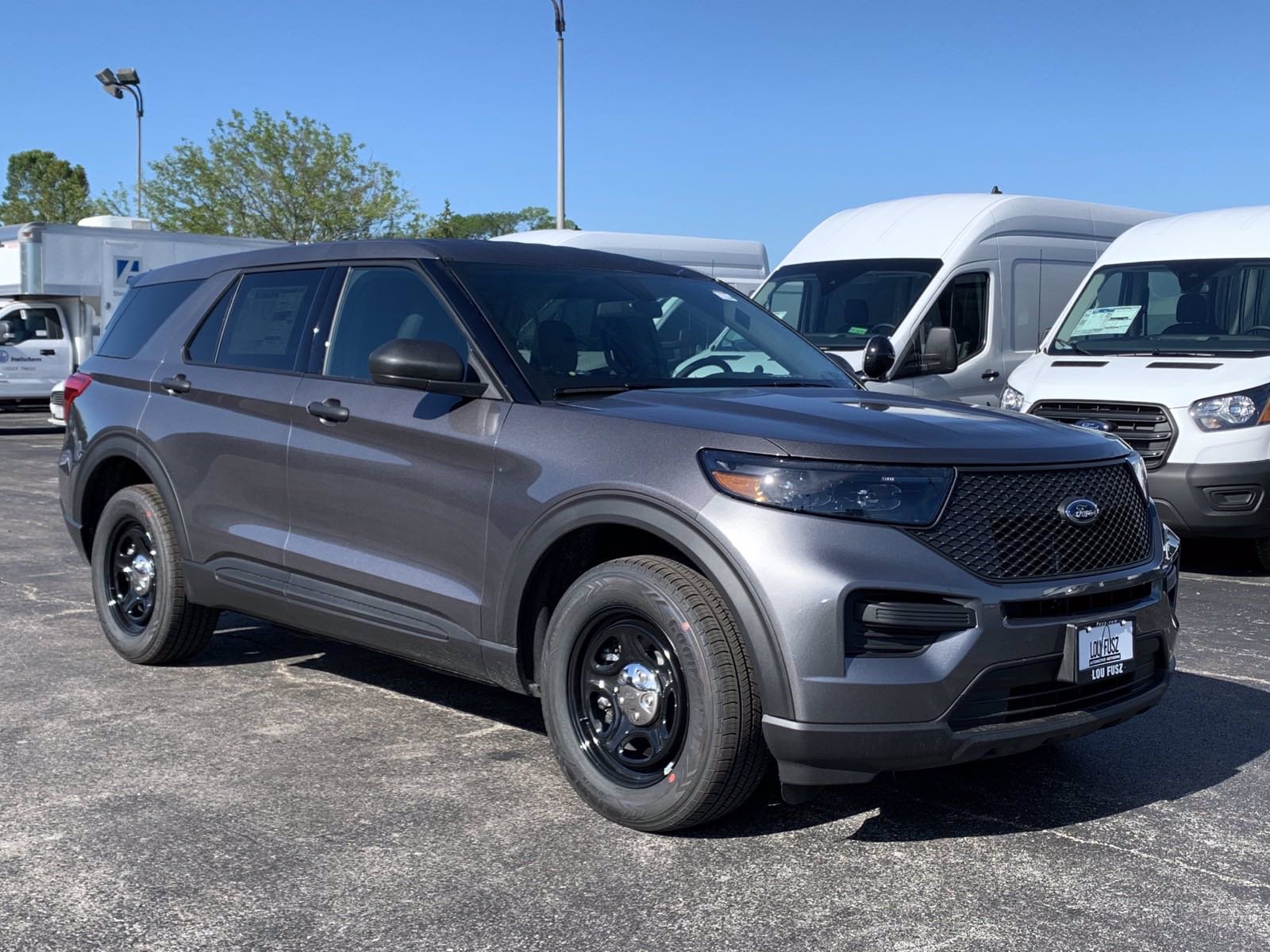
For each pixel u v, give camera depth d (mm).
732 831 3910
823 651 3502
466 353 4465
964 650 3535
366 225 41500
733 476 3666
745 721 3643
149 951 3127
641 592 3770
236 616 6891
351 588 4699
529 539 4078
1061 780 4430
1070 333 9898
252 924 3270
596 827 3920
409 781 4316
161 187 40875
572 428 4074
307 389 4938
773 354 5094
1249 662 6137
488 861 3666
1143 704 3963
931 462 3646
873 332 10688
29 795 4164
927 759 3559
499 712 5133
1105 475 3963
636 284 5121
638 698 3869
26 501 12180
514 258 4961
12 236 22328
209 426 5297
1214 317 9336
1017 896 3477
